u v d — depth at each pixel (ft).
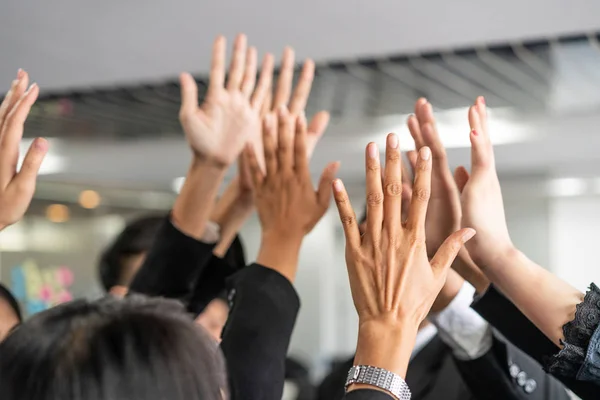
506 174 14.39
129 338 2.14
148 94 9.35
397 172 2.83
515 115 11.00
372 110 10.34
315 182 13.64
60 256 16.60
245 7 6.71
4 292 3.59
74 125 11.38
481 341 4.04
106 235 17.19
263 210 3.76
